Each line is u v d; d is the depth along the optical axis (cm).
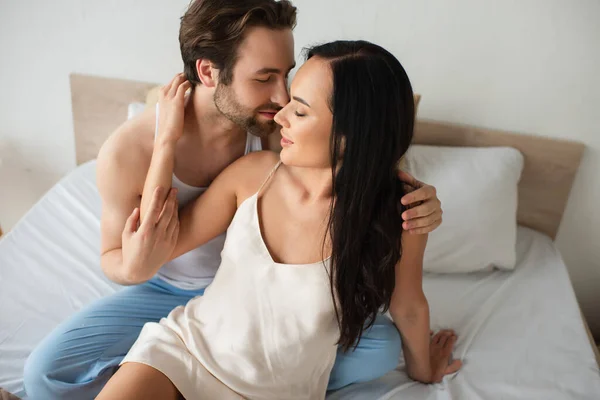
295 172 102
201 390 93
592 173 172
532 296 148
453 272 158
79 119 209
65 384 106
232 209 108
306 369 100
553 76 162
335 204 94
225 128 110
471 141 176
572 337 133
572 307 144
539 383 117
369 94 84
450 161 163
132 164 106
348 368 112
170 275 120
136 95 199
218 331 98
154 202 94
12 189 234
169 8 181
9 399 104
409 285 105
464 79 169
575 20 153
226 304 98
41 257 149
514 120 171
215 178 110
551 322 138
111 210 108
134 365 91
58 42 196
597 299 195
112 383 88
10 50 200
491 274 158
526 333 134
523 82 165
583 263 189
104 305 116
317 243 97
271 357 96
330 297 95
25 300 132
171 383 92
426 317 108
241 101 101
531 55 161
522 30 158
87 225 165
